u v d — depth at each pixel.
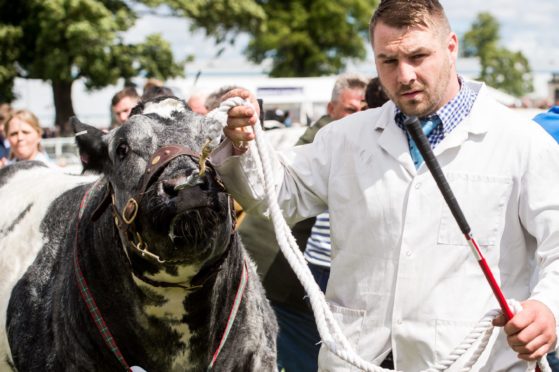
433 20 2.73
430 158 2.42
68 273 3.24
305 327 5.00
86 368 3.10
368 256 2.93
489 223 2.79
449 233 2.80
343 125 3.11
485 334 2.65
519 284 2.84
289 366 5.03
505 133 2.84
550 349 2.55
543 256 2.70
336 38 38.78
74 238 3.32
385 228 2.89
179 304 2.90
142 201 2.60
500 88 64.12
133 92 6.34
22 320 3.54
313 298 2.70
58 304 3.28
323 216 4.82
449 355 2.62
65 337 3.18
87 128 3.03
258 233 5.01
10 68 26.12
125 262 2.89
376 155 2.96
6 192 4.56
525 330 2.45
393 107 2.98
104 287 3.00
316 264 4.84
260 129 2.85
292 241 2.87
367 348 2.91
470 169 2.82
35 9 25.58
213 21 28.91
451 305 2.79
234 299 3.09
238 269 3.10
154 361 3.02
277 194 3.02
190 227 2.48
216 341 3.05
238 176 2.92
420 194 2.83
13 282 3.75
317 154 3.11
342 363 2.97
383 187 2.90
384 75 2.79
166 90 3.86
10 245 3.93
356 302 2.96
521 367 2.83
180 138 2.74
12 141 6.46
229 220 2.72
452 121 2.86
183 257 2.58
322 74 39.16
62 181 4.35
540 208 2.72
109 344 3.02
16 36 25.52
